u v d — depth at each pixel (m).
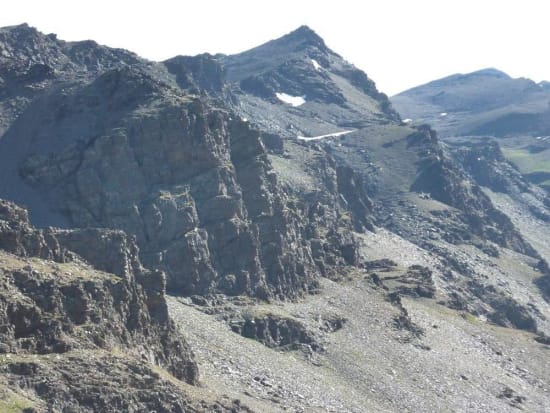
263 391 197.75
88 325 146.38
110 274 167.62
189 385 161.75
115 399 135.88
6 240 153.75
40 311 140.38
